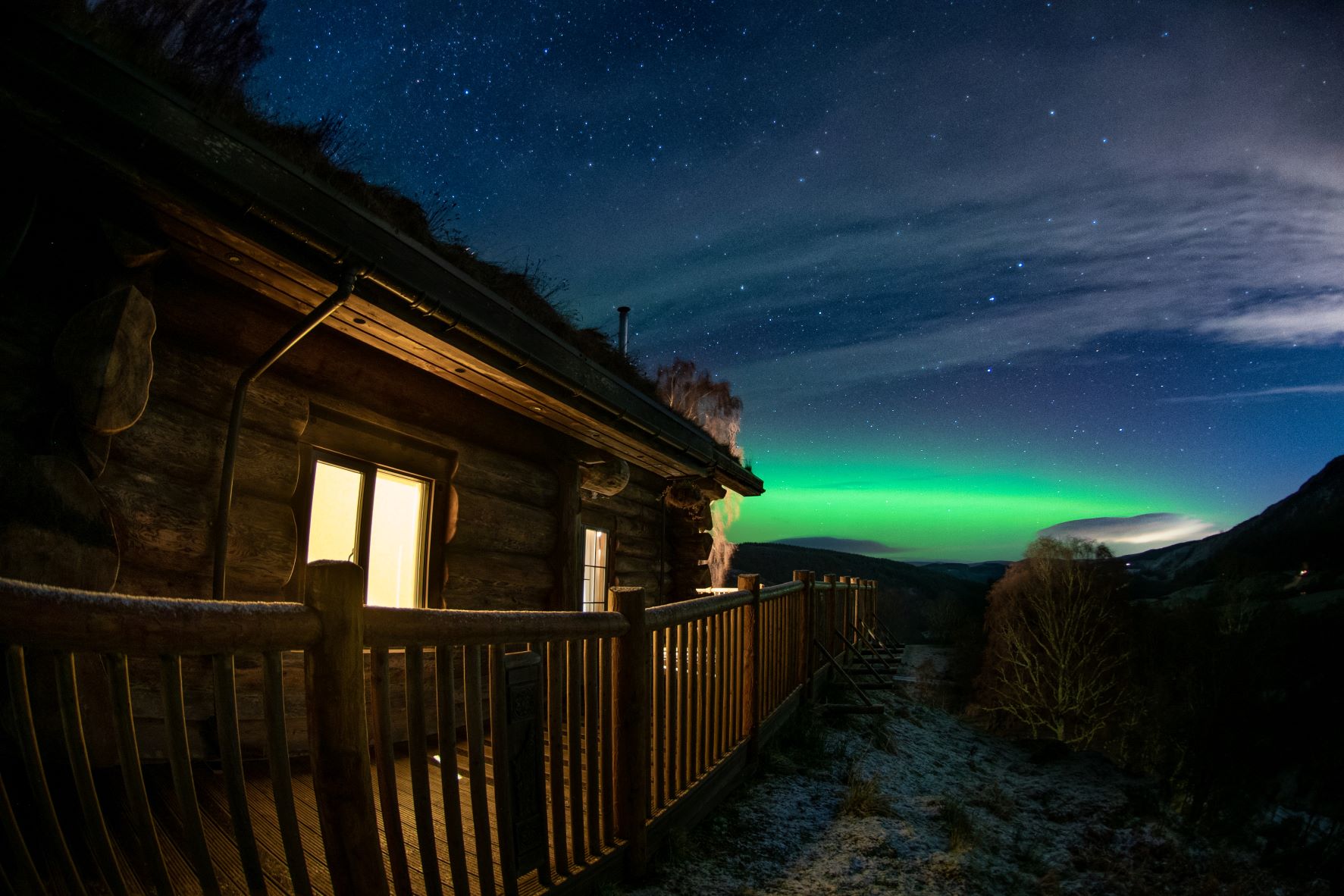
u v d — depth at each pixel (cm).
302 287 367
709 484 960
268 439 431
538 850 296
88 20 290
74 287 315
